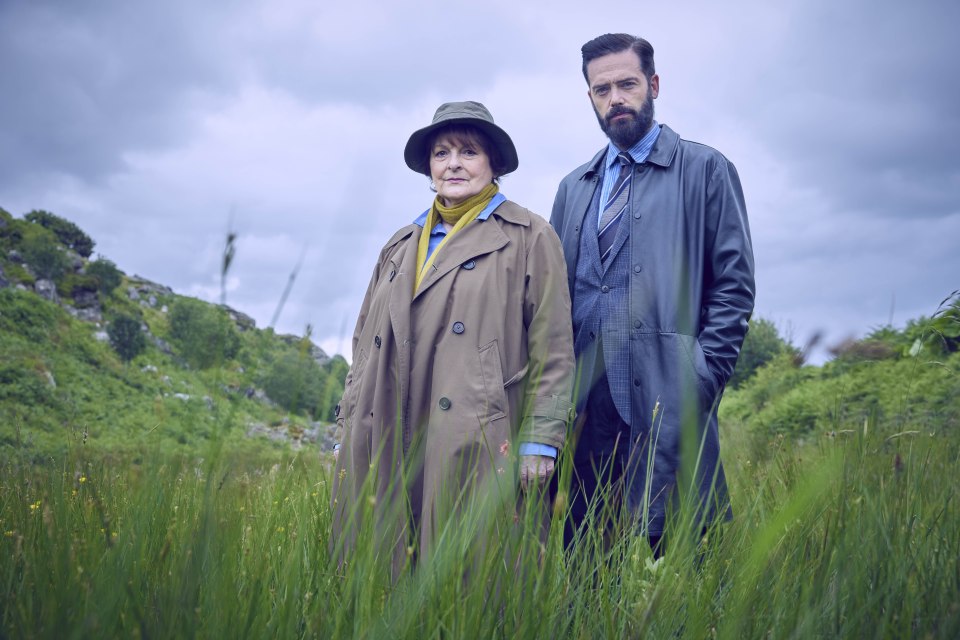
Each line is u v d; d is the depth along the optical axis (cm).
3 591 144
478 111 263
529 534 156
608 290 279
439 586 136
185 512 133
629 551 166
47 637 112
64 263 5831
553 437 230
